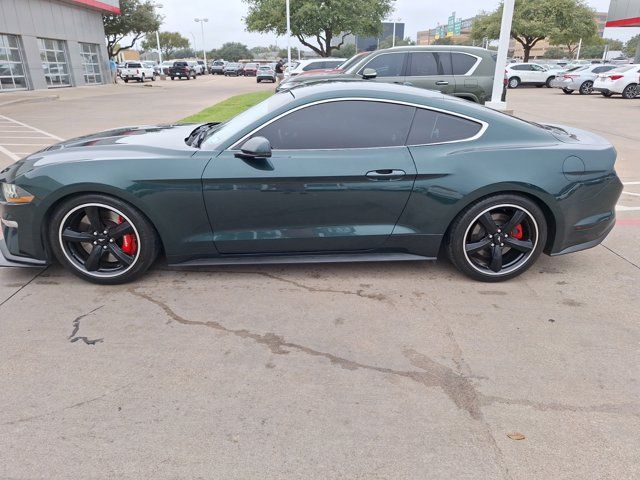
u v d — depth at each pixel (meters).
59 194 3.38
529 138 3.62
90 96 21.78
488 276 3.73
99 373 2.68
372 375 2.68
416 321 3.22
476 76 9.83
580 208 3.61
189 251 3.58
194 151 3.50
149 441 2.21
